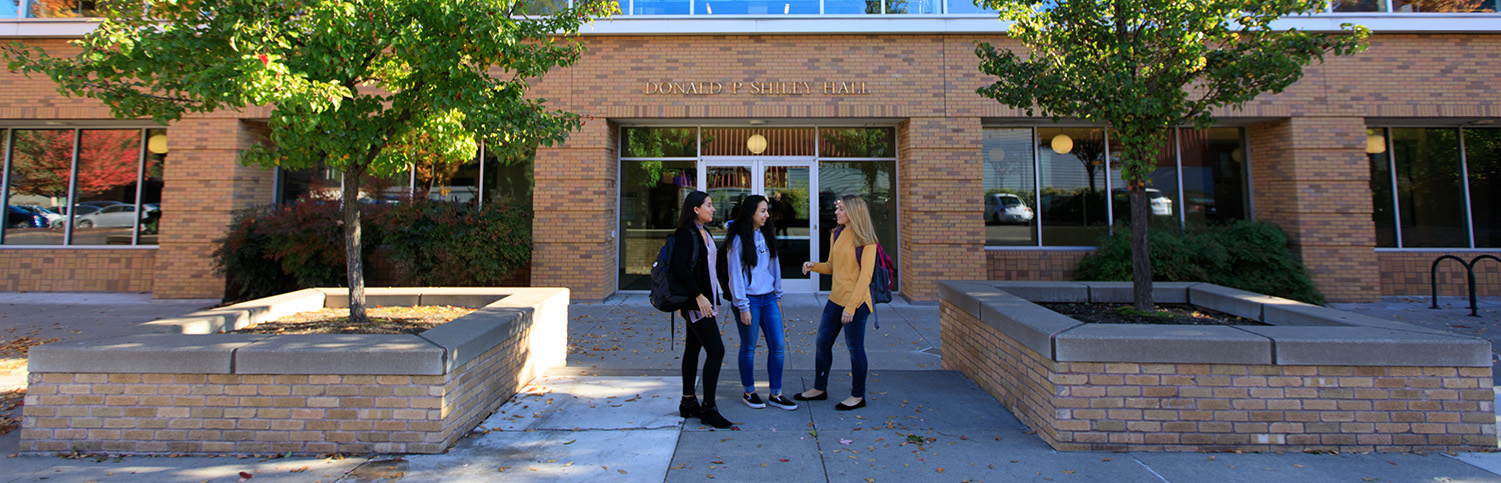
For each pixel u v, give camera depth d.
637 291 10.47
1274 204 9.94
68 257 10.52
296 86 3.65
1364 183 9.48
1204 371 3.60
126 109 4.36
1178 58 4.78
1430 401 3.52
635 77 9.80
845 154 10.51
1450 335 3.61
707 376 4.10
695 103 9.74
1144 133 5.00
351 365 3.59
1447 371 3.53
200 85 3.73
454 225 9.07
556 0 6.57
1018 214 10.47
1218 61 4.86
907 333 7.41
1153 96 4.86
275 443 3.60
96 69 4.17
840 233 4.63
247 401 3.60
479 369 4.18
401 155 4.86
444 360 3.62
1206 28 4.82
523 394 4.83
